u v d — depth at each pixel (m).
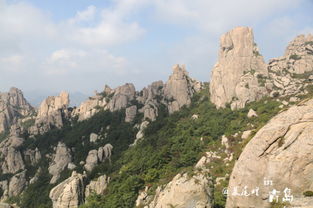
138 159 101.62
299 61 137.00
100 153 119.94
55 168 124.19
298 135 32.66
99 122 150.25
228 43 135.25
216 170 74.19
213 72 140.62
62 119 167.75
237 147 83.62
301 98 104.81
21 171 129.88
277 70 137.62
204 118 120.06
